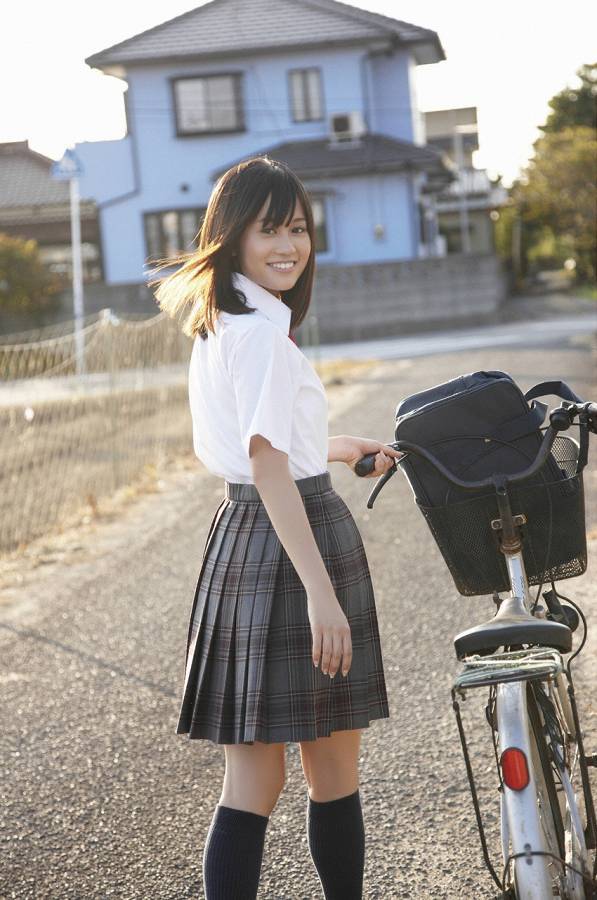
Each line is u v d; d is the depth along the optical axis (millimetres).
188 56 31453
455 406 2264
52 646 4965
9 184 38688
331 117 31703
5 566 6656
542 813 1946
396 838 2943
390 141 32000
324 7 31922
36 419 9703
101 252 33156
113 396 9383
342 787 2291
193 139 32312
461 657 1970
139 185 32656
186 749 3705
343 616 1977
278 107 32125
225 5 32094
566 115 42844
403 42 31953
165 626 5164
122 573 6297
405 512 7277
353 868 2309
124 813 3236
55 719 4035
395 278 29156
